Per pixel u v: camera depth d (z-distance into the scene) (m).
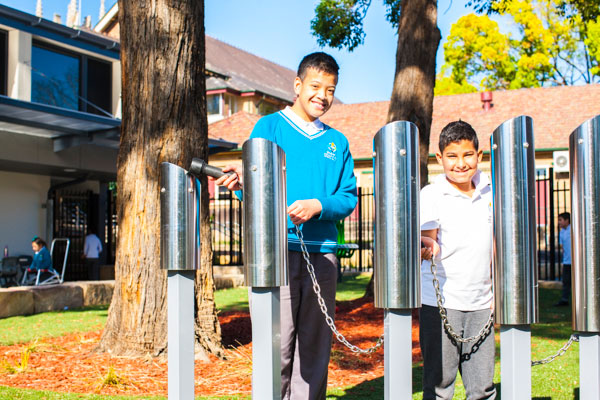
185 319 2.24
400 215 2.01
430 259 2.63
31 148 12.38
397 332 2.05
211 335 5.02
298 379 2.68
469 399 2.88
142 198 4.85
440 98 25.17
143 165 4.85
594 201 2.04
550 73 31.39
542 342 5.87
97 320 8.10
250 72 39.81
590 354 2.09
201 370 4.52
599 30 27.36
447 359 2.85
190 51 4.93
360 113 25.91
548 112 22.69
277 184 2.08
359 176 22.95
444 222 2.85
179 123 4.87
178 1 4.84
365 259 17.36
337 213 2.55
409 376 2.06
